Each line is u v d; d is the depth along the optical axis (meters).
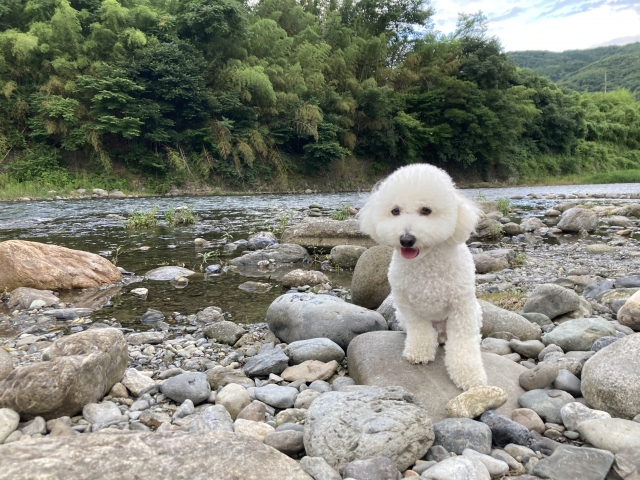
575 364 0.78
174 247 2.37
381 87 10.05
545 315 1.12
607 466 0.53
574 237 2.58
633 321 1.00
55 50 7.28
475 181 11.37
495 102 11.02
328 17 10.84
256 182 8.33
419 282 0.78
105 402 0.73
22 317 1.28
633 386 0.63
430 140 10.33
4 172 6.86
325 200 5.86
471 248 2.22
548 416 0.67
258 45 9.20
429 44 11.41
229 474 0.48
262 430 0.65
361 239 2.21
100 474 0.47
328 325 1.02
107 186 7.05
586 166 14.21
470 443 0.59
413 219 0.75
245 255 2.04
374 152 10.25
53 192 6.23
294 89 9.06
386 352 0.86
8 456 0.48
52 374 0.67
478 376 0.74
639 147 17.17
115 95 7.05
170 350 1.05
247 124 8.48
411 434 0.58
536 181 11.98
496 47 11.23
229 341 1.10
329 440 0.57
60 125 7.06
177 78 7.51
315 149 8.88
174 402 0.77
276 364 0.89
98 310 1.35
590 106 17.28
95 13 7.89
